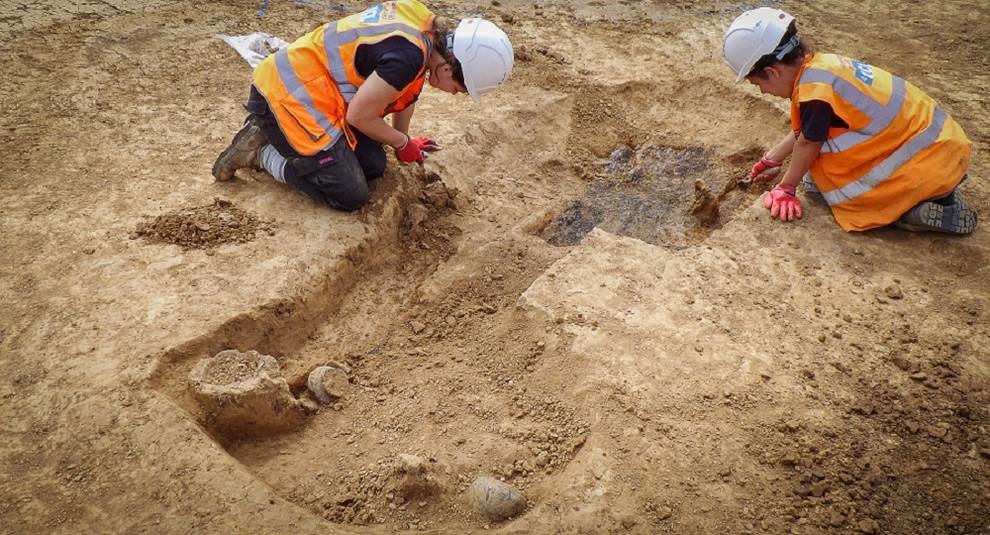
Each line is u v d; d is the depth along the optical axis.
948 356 3.10
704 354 3.07
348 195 3.69
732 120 4.96
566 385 2.97
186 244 3.55
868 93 3.54
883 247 3.68
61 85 4.80
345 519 2.59
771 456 2.69
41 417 2.74
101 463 2.60
